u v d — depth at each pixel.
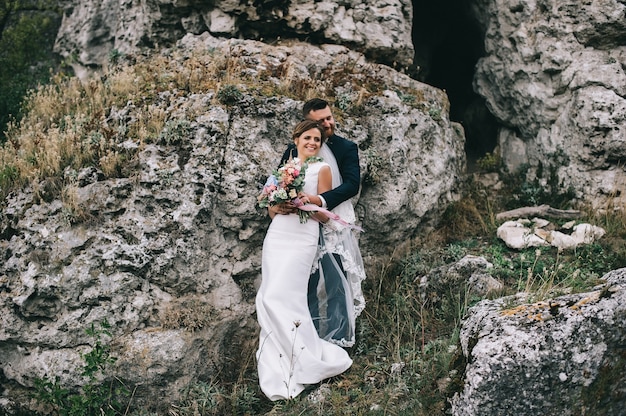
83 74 9.53
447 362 4.97
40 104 7.61
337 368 5.28
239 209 5.96
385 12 7.98
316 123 5.60
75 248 5.66
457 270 6.11
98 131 6.46
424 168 7.19
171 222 5.76
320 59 7.58
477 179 8.09
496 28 8.37
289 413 4.98
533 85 7.90
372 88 7.33
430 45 9.90
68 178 6.05
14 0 10.02
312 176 5.52
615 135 7.17
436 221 7.27
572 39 7.64
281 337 5.26
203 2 7.94
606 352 4.37
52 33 10.05
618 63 7.46
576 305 4.49
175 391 5.38
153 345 5.36
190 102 6.41
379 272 6.65
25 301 5.53
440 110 7.66
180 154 6.05
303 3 7.84
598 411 4.36
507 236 6.73
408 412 4.71
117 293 5.53
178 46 7.95
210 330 5.61
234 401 5.21
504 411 4.29
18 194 6.10
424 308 6.11
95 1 9.55
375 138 6.90
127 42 8.87
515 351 4.32
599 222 6.93
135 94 6.79
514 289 5.93
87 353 5.40
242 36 8.01
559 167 7.58
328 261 5.65
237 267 5.98
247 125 6.28
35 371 5.46
